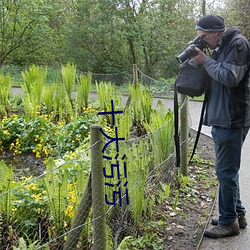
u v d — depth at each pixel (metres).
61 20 19.27
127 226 3.33
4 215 3.03
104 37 18.45
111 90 7.36
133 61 18.78
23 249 2.56
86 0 17.77
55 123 6.96
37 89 7.36
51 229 3.02
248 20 15.23
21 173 5.05
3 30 16.81
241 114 3.05
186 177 4.52
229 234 3.45
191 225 3.65
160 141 4.30
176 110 3.53
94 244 2.62
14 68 14.49
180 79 3.31
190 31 18.75
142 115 6.49
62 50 18.73
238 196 3.51
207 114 3.26
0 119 6.95
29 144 5.87
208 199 4.28
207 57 3.06
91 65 18.78
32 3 16.44
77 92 7.61
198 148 6.30
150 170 4.10
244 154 6.05
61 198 3.00
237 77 2.86
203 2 18.27
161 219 3.71
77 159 4.01
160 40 18.03
